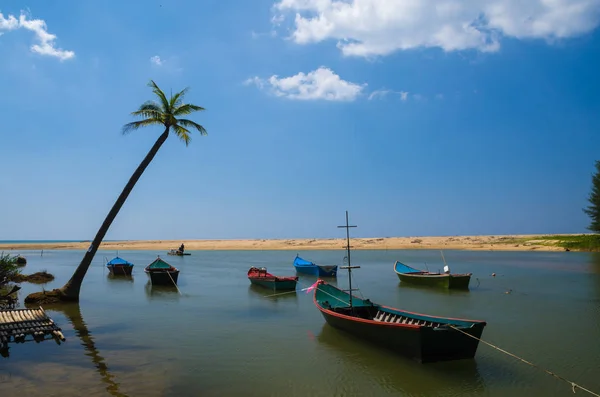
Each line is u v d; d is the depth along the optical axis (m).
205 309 24.36
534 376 13.07
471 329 13.90
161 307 24.98
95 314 22.72
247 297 28.97
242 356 15.18
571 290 31.09
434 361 13.83
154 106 26.17
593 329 18.91
